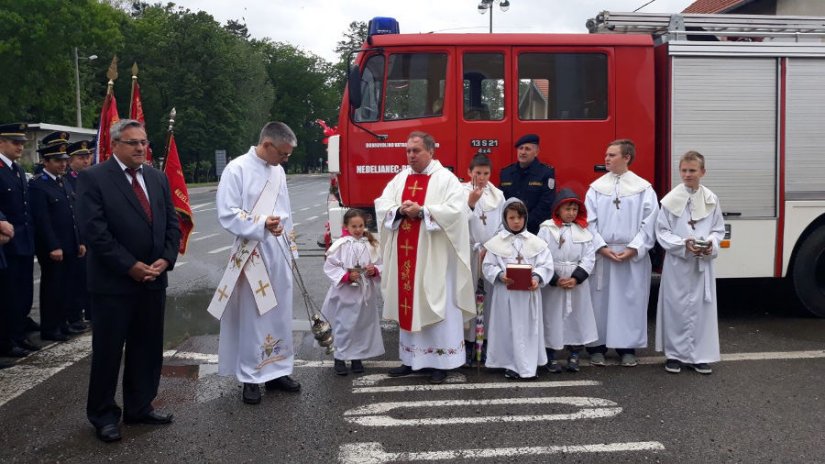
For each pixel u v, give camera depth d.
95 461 3.95
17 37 30.73
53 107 35.44
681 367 5.66
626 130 7.00
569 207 5.54
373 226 6.98
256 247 4.89
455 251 5.27
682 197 5.45
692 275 5.43
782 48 6.95
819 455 3.93
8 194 6.03
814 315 7.32
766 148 7.01
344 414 4.65
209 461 3.94
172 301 8.43
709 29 7.25
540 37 6.96
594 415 4.58
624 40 6.99
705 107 6.94
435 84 6.96
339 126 7.02
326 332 5.23
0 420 4.59
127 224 4.23
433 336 5.32
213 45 52.78
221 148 53.41
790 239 7.07
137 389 4.47
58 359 6.00
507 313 5.40
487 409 4.72
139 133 4.27
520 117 6.96
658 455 3.96
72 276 6.89
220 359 5.06
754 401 4.81
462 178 6.96
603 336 5.82
